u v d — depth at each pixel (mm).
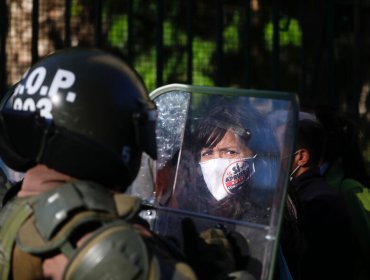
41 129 2008
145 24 8078
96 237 1854
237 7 8289
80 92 2014
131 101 2080
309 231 3699
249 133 2492
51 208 1902
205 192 2574
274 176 2441
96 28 5445
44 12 7965
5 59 5445
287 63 8102
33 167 2092
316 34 7918
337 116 3992
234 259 2338
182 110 2607
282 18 8062
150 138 2160
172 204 2607
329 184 3949
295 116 2238
